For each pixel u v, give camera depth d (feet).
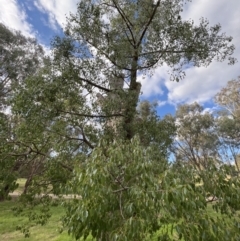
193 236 6.01
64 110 16.78
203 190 7.74
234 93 85.61
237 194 8.20
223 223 7.09
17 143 15.39
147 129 18.08
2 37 53.78
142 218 6.17
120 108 18.69
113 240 6.01
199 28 19.89
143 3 21.34
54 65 17.29
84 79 18.29
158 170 8.14
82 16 19.42
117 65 20.38
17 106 14.94
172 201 5.99
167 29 19.86
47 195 15.83
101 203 6.98
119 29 22.13
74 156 16.17
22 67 57.88
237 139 81.82
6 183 14.48
